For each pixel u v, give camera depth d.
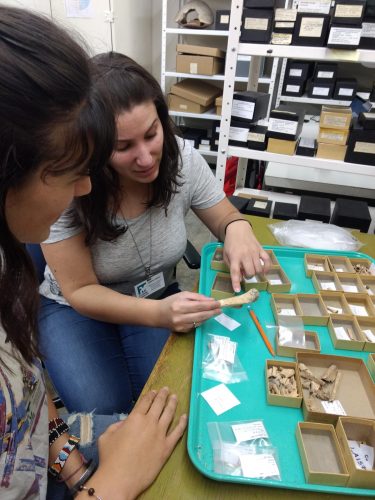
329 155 1.41
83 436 0.76
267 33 1.27
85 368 0.99
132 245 1.04
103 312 0.92
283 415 0.65
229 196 1.90
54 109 0.36
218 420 0.63
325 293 0.92
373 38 1.19
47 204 0.42
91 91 0.41
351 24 1.16
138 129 0.83
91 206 0.89
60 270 0.95
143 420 0.62
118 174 0.93
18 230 0.44
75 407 0.95
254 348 0.79
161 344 1.11
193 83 3.21
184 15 2.83
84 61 0.39
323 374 0.72
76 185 0.45
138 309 0.88
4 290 0.44
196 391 0.68
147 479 0.55
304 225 1.31
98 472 0.56
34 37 0.34
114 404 0.95
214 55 2.79
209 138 3.29
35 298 0.51
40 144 0.36
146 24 3.13
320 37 1.23
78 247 0.95
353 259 1.08
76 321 1.08
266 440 0.60
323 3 1.21
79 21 2.65
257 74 1.81
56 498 0.66
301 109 1.53
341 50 1.21
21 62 0.33
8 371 0.51
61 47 0.36
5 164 0.35
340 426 0.59
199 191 1.18
